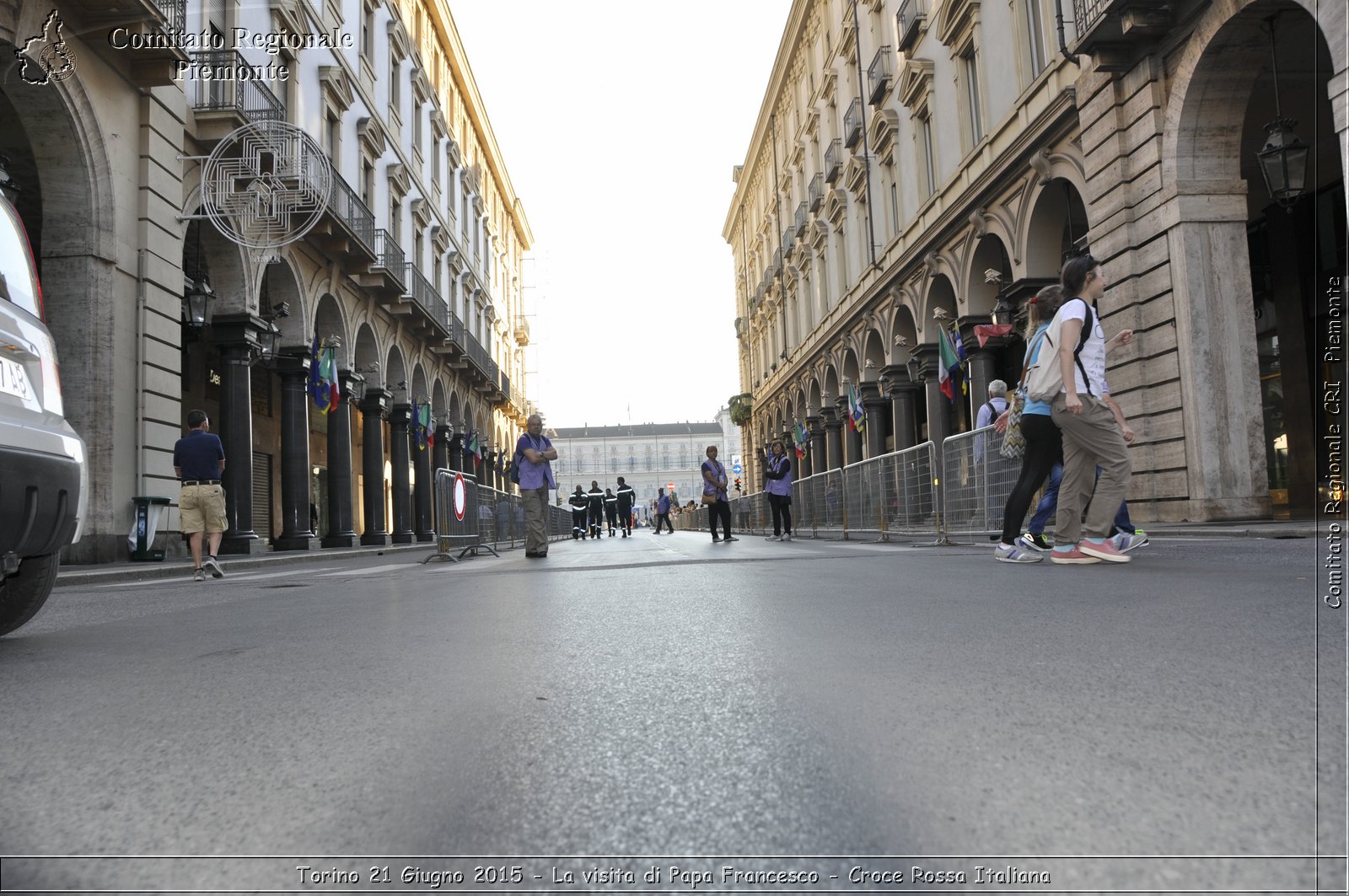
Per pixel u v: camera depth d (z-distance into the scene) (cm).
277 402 2420
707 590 548
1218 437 1062
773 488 1675
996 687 228
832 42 2947
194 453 949
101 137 1170
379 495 2419
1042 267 1566
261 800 158
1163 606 361
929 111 2067
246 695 259
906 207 2267
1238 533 844
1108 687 221
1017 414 684
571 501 3125
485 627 402
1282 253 1480
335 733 207
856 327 2748
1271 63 1049
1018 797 144
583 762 176
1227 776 149
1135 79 1166
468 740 197
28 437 336
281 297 1820
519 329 5616
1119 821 132
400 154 2772
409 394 2722
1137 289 1177
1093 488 595
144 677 297
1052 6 1445
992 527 921
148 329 1255
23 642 401
